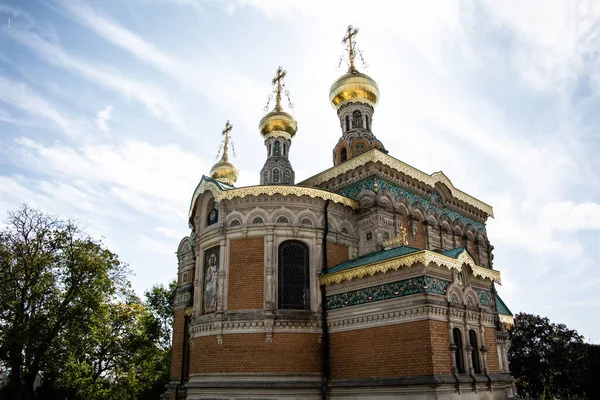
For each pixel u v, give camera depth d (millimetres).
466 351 19109
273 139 36188
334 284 22438
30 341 31094
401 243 24391
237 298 22891
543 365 51344
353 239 25953
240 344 22016
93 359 44594
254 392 20938
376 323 19875
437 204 31359
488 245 35188
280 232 23781
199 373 22906
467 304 20078
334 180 28938
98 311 34969
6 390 30609
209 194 26234
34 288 32375
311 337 22078
